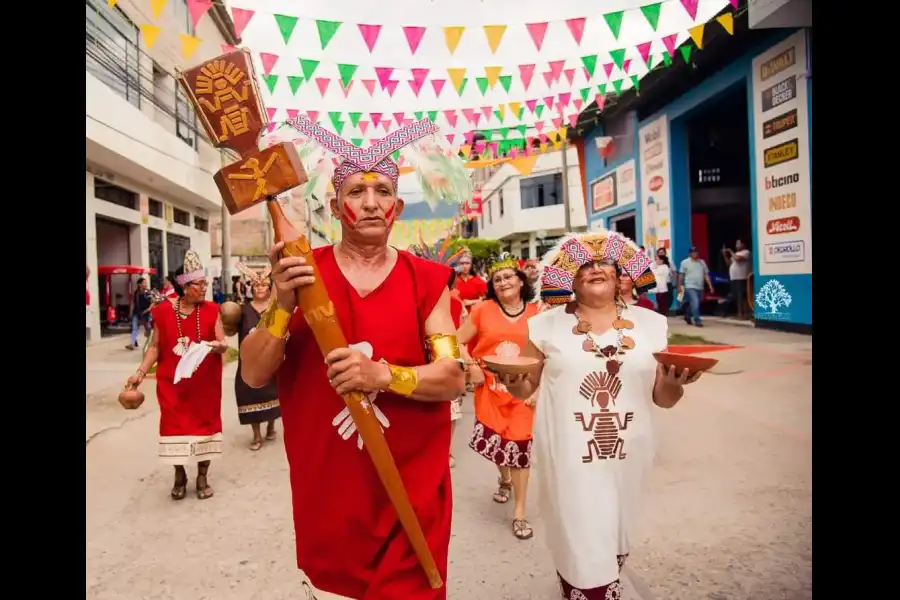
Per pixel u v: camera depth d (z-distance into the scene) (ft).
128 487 17.67
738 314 50.88
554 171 106.42
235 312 17.38
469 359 15.14
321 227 8.36
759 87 43.78
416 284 7.41
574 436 9.44
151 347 16.80
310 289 6.50
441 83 22.98
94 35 43.80
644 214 64.54
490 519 14.80
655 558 12.16
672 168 58.70
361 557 6.88
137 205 62.39
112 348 49.98
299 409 7.13
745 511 14.17
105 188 56.95
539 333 10.09
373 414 6.56
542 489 9.79
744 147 63.41
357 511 6.84
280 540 13.84
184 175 65.00
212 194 75.66
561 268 10.07
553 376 9.84
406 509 6.64
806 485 15.51
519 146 45.06
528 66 21.40
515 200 110.32
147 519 15.21
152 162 55.72
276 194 6.61
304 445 7.07
